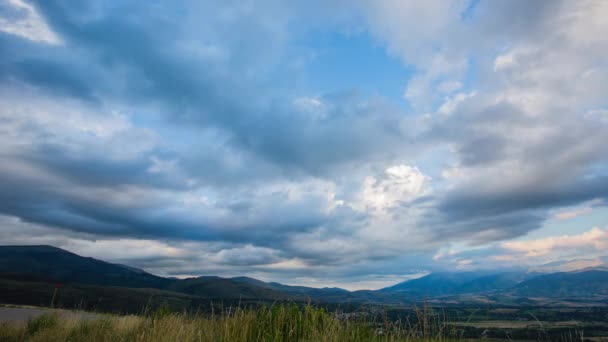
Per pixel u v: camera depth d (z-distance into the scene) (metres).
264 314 7.16
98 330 8.86
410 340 6.10
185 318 8.31
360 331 6.44
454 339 6.07
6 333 9.36
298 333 6.61
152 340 6.70
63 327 9.51
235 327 6.80
